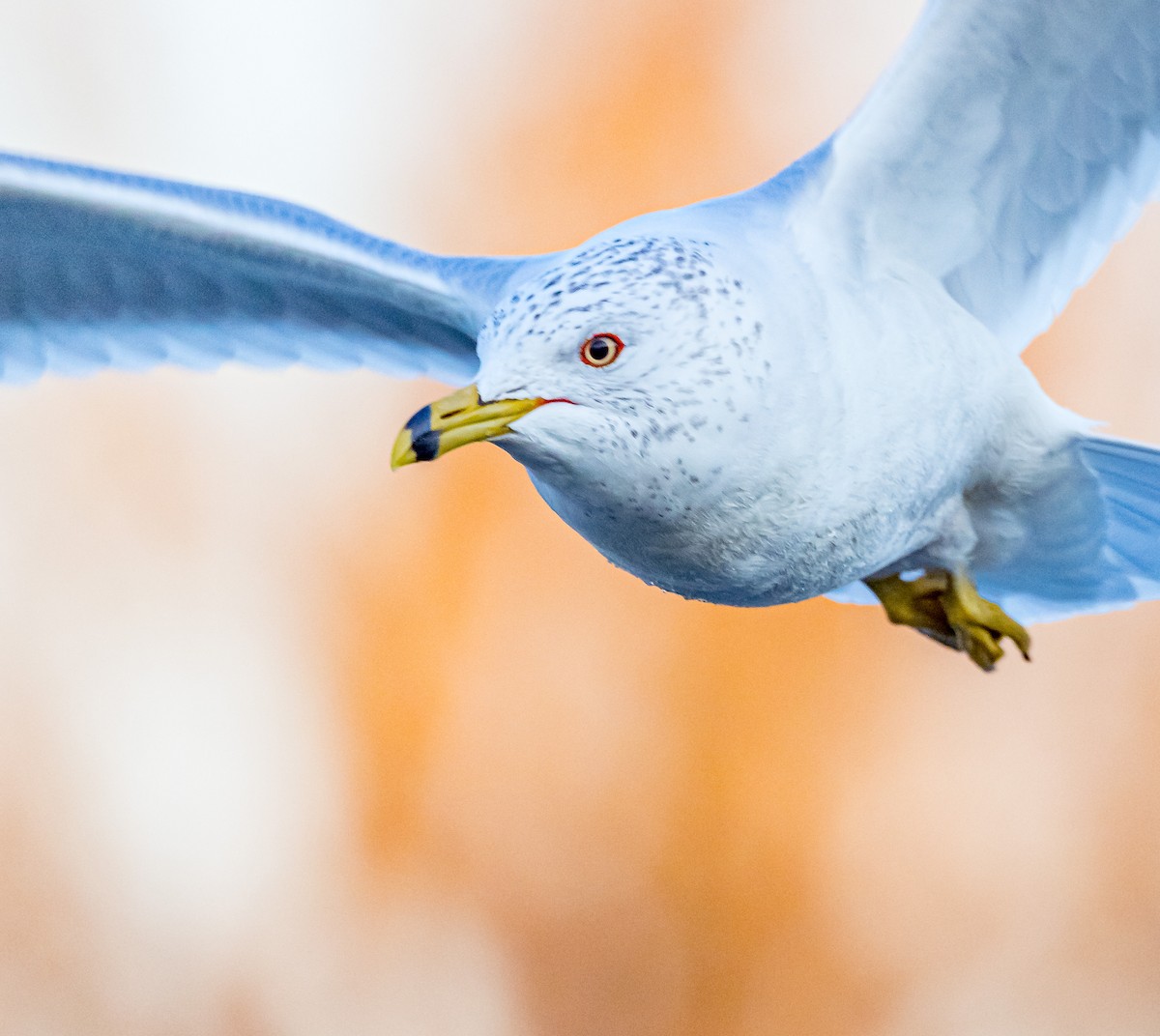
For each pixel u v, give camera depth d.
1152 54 4.78
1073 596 4.89
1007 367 4.79
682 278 4.71
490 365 4.71
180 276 4.87
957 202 4.79
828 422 4.73
